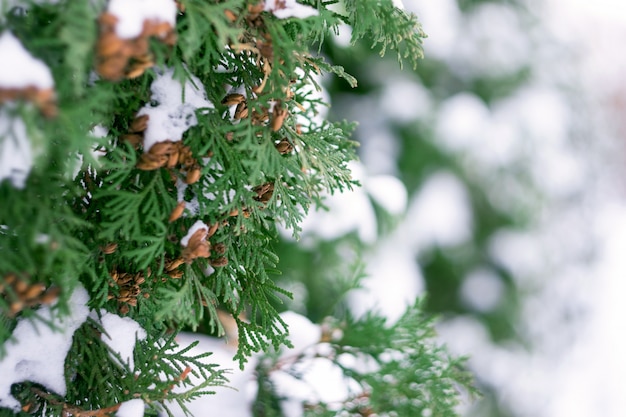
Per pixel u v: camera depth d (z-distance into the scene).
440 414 0.73
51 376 0.59
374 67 1.50
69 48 0.49
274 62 0.56
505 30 1.72
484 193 1.74
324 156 0.62
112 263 0.59
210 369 0.61
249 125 0.57
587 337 2.29
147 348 0.61
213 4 0.56
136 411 0.59
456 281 1.78
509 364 1.88
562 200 2.01
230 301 0.63
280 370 0.77
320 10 0.60
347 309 0.78
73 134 0.51
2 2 0.50
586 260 2.21
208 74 0.59
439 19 1.56
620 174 2.79
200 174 0.58
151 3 0.51
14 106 0.49
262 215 0.60
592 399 2.29
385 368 0.74
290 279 1.01
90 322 0.60
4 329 0.55
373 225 1.09
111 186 0.55
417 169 1.57
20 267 0.53
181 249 0.58
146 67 0.52
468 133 1.58
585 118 2.05
